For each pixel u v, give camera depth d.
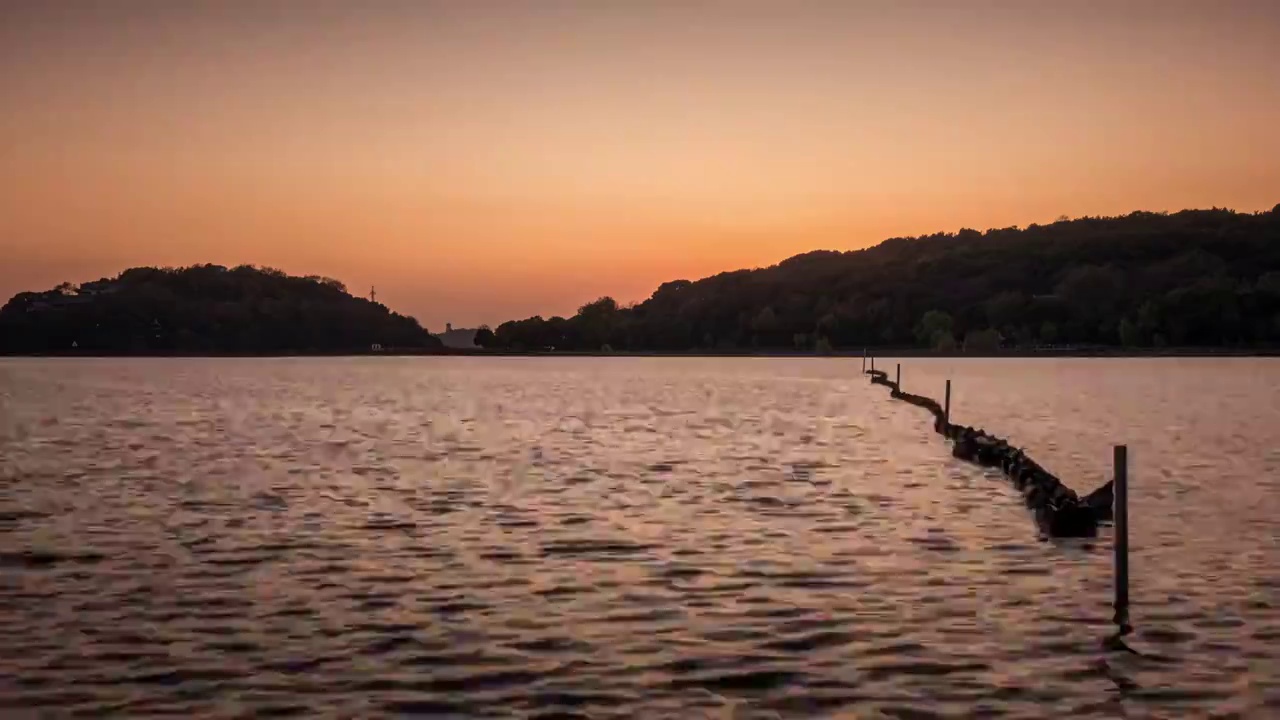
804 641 18.31
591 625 19.20
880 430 58.50
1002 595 21.12
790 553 24.80
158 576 22.56
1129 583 21.95
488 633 18.78
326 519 29.11
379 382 132.38
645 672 16.94
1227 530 27.47
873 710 15.51
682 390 107.75
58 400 89.75
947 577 22.52
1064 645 18.11
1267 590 21.36
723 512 30.28
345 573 22.84
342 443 51.12
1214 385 108.88
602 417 69.19
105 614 19.78
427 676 16.80
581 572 22.94
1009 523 28.62
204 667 17.14
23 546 25.41
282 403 85.75
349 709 15.59
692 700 15.88
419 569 23.22
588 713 15.46
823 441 51.94
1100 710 15.47
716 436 54.91
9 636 18.52
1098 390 100.56
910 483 36.34
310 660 17.45
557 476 38.12
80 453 46.34
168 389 111.12
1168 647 17.98
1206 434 55.09
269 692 16.17
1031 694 16.03
